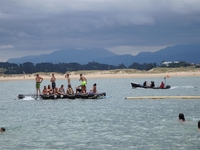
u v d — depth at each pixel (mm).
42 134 27125
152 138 25297
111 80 150000
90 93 54062
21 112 40469
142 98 53969
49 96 54062
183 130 27750
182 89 77375
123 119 33938
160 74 188750
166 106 43906
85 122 32500
